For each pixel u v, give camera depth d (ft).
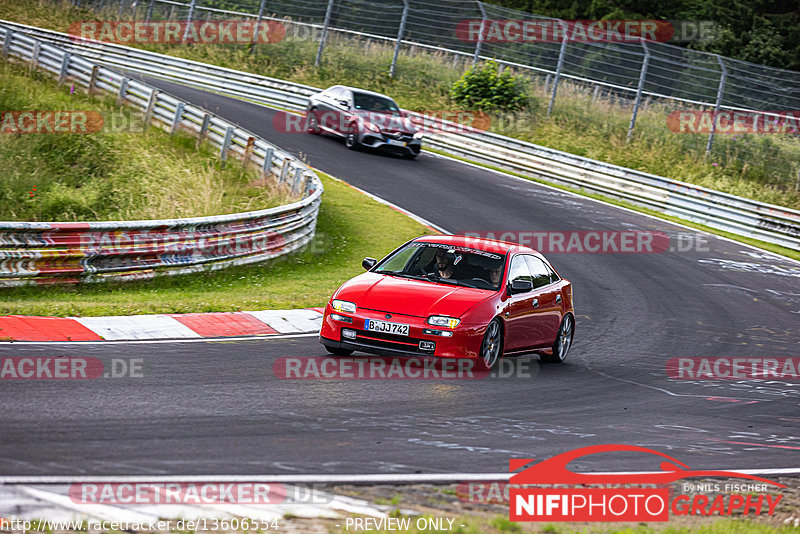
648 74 353.31
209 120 260.21
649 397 108.17
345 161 292.40
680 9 540.52
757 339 161.27
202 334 118.21
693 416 100.73
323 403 85.66
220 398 83.82
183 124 265.34
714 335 160.56
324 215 227.20
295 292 159.84
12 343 100.32
